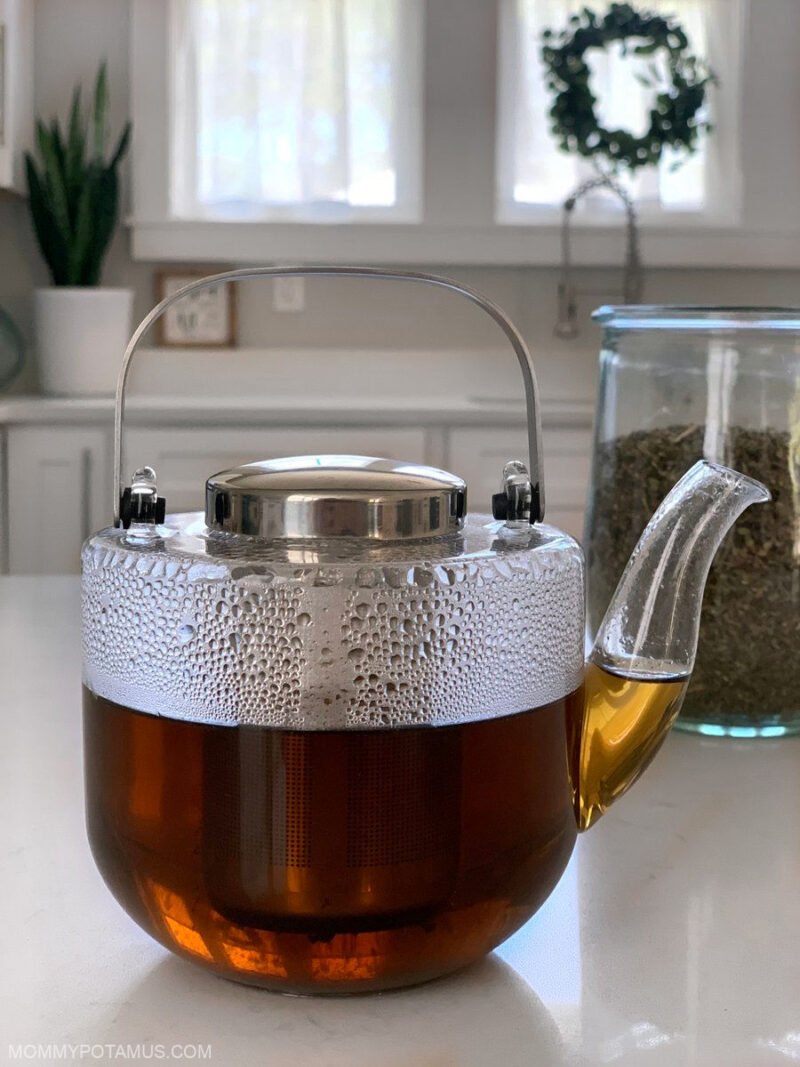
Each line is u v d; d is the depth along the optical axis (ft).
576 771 1.44
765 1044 1.21
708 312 2.25
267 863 1.21
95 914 1.52
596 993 1.32
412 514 1.32
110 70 8.90
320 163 9.11
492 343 9.32
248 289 9.19
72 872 1.66
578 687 1.41
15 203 8.83
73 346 8.33
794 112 9.23
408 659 1.20
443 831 1.23
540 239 9.20
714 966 1.38
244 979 1.30
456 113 9.11
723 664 2.26
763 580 2.22
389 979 1.27
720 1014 1.27
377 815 1.21
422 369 9.27
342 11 8.94
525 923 1.42
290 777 1.20
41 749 2.23
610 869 1.67
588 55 8.89
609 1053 1.19
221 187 9.11
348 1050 1.19
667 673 1.50
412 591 1.19
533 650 1.29
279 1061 1.17
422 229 9.17
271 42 8.96
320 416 7.71
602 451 2.49
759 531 2.21
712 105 9.23
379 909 1.22
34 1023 1.24
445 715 1.22
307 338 9.27
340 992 1.29
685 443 2.30
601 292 9.31
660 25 8.45
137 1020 1.25
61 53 8.86
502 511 1.51
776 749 2.25
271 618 1.18
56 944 1.44
